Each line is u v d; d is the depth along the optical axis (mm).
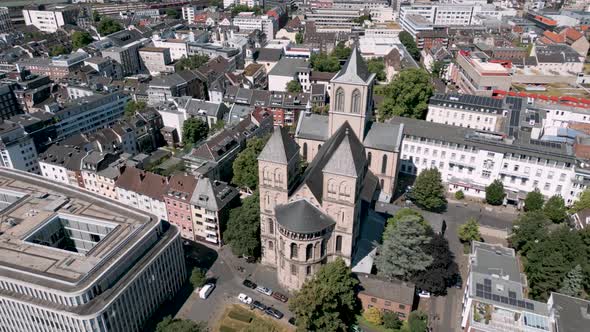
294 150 109688
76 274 90312
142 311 100625
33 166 171250
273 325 102938
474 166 155375
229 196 130500
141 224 106375
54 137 180500
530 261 109625
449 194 156875
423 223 116750
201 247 130875
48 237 109312
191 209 128625
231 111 196375
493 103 192000
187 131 186750
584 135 179375
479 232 130500
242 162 148375
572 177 142125
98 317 85750
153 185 137250
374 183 138125
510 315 90562
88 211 112562
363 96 130375
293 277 109938
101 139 171875
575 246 107188
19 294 90250
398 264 106938
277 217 106500
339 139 115062
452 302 108750
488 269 101375
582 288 104500
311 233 101500
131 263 98375
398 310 103188
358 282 105938
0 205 126000
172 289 111875
